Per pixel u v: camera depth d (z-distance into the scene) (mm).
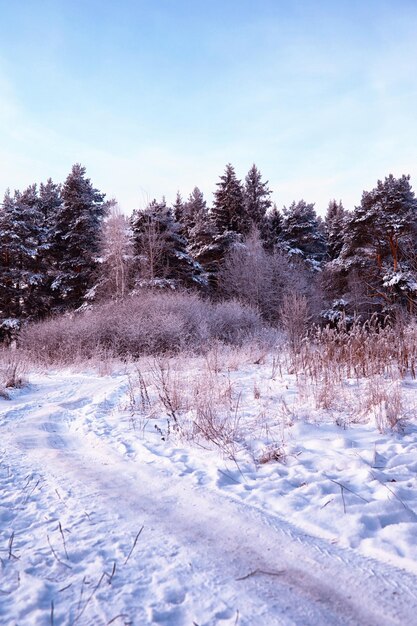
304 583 2396
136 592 2320
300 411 6316
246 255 31422
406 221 26891
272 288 29609
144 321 17547
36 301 30797
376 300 29109
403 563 2574
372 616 2115
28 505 3543
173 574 2486
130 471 4395
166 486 3936
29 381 12234
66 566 2582
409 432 5215
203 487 3889
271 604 2207
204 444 5270
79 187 32875
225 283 31359
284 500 3488
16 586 2385
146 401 7930
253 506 3455
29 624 2053
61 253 33625
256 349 13875
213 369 10461
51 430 6457
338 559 2643
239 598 2256
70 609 2180
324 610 2160
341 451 4629
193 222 39906
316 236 39219
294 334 13344
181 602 2240
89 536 2973
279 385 8406
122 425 6477
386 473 3916
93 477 4223
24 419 7184
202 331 17234
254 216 37875
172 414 6691
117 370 13766
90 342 17156
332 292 33000
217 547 2805
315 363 9031
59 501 3611
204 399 6664
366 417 5863
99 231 30938
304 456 4562
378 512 3203
